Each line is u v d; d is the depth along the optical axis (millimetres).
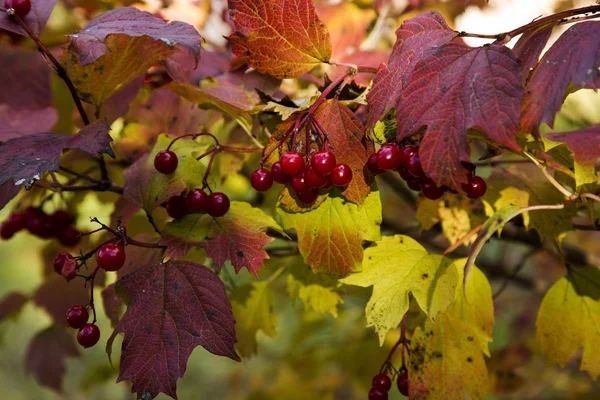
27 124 597
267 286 608
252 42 519
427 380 520
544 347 541
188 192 522
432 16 495
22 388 1767
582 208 551
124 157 614
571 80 463
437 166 469
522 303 938
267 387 907
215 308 498
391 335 740
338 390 927
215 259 503
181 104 599
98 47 505
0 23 517
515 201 551
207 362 1740
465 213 562
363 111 581
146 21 512
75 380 1615
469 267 470
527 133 470
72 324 504
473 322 535
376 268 521
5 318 692
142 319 497
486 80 470
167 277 505
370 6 677
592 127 541
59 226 624
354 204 517
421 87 477
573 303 538
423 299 509
